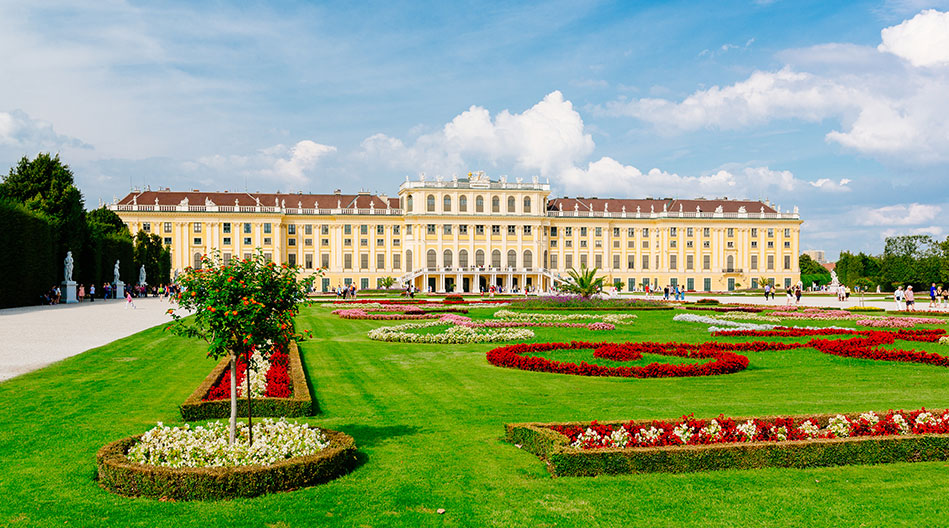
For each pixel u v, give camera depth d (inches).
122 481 383.6
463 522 347.9
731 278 5118.1
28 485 399.5
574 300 2253.9
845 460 438.6
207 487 374.9
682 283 5064.0
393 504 372.2
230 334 441.1
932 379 788.6
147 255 3875.5
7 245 2203.5
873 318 1653.5
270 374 740.0
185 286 459.5
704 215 5088.6
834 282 4463.6
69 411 593.3
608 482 405.4
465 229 4763.8
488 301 2751.0
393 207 4980.3
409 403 652.1
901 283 4931.1
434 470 431.8
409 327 1504.7
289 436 453.4
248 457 411.8
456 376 814.5
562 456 415.2
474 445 491.8
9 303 2240.4
